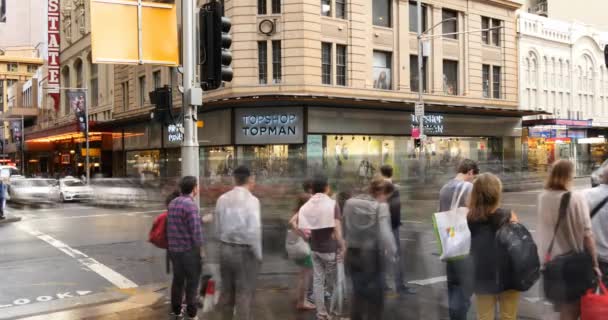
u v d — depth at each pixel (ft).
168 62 32.24
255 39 87.71
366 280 19.44
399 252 21.06
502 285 15.70
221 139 92.27
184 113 30.19
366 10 94.32
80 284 29.89
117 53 31.07
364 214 19.54
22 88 300.20
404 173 22.72
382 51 97.30
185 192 22.02
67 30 178.91
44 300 26.58
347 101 87.25
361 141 93.97
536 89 125.70
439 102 103.55
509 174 50.26
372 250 19.49
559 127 129.70
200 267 21.99
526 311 20.66
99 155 152.05
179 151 111.04
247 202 20.06
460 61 108.78
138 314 23.86
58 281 30.58
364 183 20.70
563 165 16.07
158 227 22.80
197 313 22.58
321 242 20.02
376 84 96.43
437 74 104.32
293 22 86.58
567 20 164.35
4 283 30.09
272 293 21.24
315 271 20.33
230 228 19.97
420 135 83.92
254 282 20.03
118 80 137.49
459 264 16.67
